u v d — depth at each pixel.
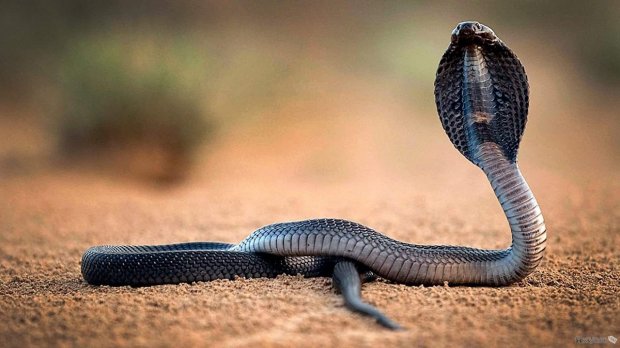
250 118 47.50
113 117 37.78
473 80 13.78
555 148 49.34
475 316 12.23
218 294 13.62
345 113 55.00
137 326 11.72
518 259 13.65
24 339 11.27
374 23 73.06
